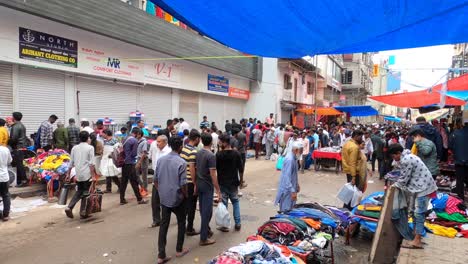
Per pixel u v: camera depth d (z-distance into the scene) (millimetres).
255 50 4652
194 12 3293
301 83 31641
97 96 13523
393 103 14797
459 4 2947
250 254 3715
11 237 6039
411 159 5309
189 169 6012
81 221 6980
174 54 15953
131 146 8227
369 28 3598
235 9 3135
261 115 25719
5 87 10414
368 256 5363
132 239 5977
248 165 16016
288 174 6129
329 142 18062
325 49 4602
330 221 5102
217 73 21188
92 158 7129
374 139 14680
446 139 10781
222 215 6176
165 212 5090
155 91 16656
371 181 12688
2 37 10016
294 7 2998
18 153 8891
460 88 11148
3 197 6945
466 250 5309
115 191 9742
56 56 11539
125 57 14414
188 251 5496
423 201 5371
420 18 3383
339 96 44438
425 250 5305
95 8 11836
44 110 11547
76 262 5016
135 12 13625
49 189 8547
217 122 22188
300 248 4367
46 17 10352
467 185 8797
